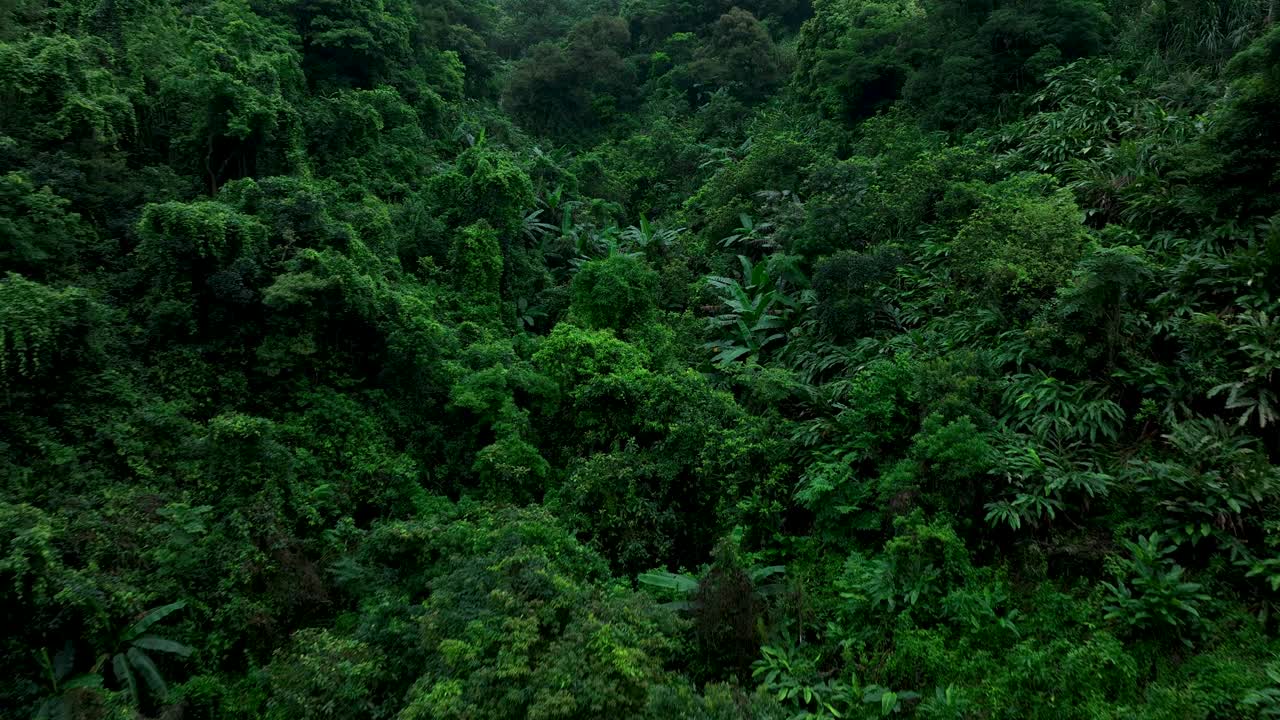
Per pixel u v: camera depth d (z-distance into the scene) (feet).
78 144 30.73
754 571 23.11
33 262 25.75
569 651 16.75
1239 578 17.34
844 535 24.02
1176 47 38.91
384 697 19.04
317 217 32.53
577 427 33.14
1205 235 26.22
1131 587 18.44
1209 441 19.38
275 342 28.78
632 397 31.48
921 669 18.84
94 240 28.96
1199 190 27.25
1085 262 22.97
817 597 22.63
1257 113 25.48
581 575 24.07
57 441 22.39
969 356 25.07
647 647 18.13
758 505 26.12
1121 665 16.58
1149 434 21.67
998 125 42.01
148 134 36.27
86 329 23.54
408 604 22.40
